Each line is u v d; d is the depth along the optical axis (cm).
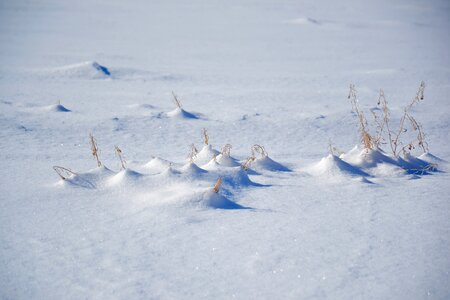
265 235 361
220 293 285
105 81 1591
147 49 2819
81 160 629
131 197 446
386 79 1805
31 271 311
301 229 372
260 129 903
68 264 320
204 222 386
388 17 6506
